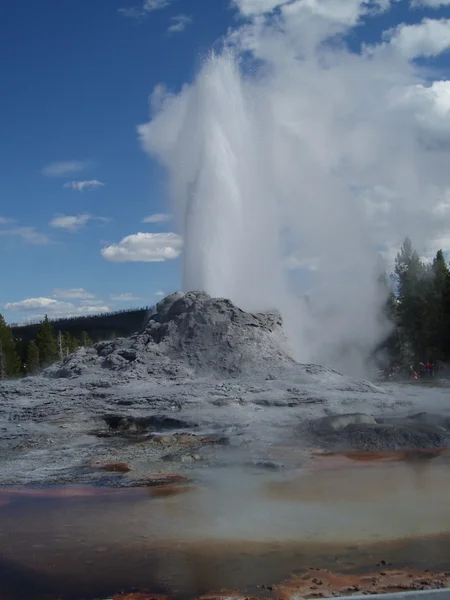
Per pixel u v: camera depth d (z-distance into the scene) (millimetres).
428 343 42031
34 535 6363
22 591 5125
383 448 10000
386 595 4168
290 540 6109
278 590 5012
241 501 7395
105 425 12031
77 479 8461
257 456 9531
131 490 7922
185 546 6008
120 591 5098
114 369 16344
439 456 9617
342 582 5121
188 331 17141
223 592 5012
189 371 15711
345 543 6004
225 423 11570
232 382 14805
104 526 6602
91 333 89625
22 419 12445
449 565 5426
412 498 7441
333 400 13266
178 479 8383
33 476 8641
